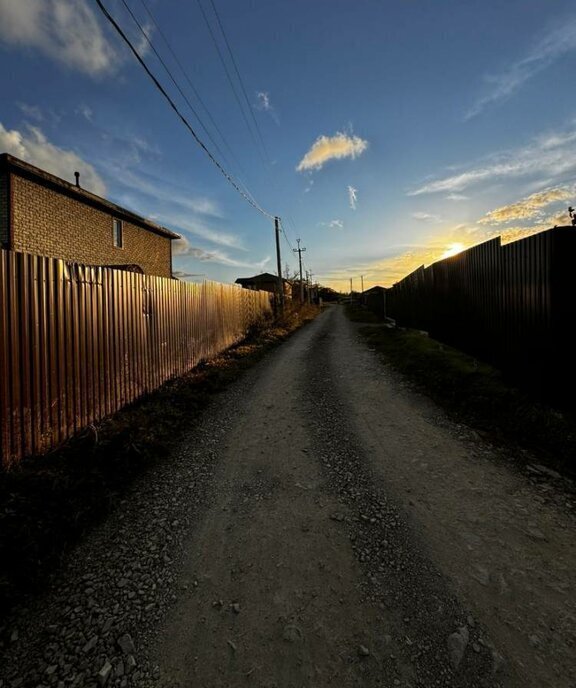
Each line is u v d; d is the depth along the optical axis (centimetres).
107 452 351
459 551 227
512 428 403
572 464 328
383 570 213
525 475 317
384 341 1202
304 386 655
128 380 500
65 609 193
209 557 229
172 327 666
